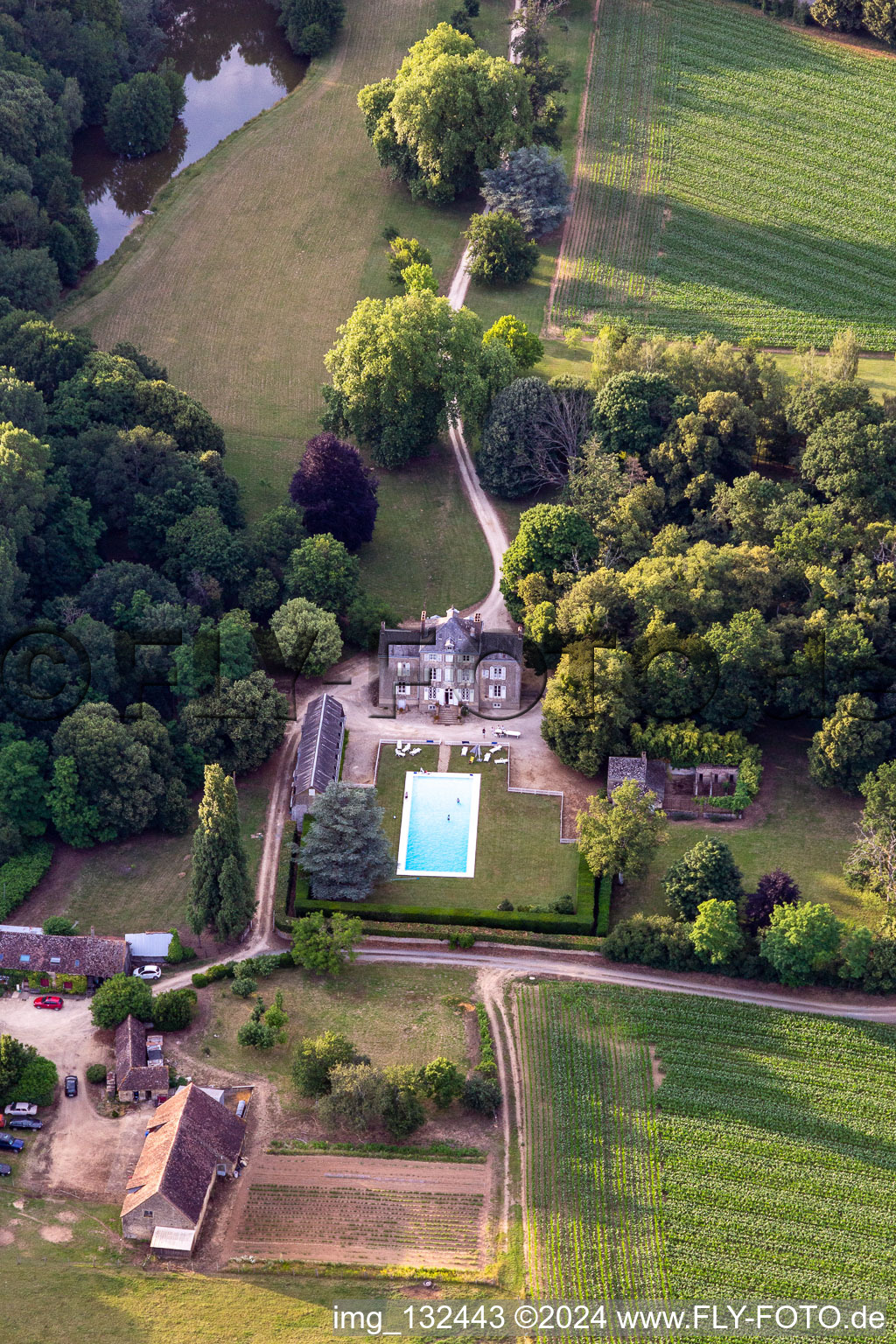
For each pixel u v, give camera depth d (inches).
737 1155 5708.7
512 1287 5191.9
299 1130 5738.2
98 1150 5629.9
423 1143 5689.0
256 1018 6102.4
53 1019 6186.0
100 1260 5226.4
